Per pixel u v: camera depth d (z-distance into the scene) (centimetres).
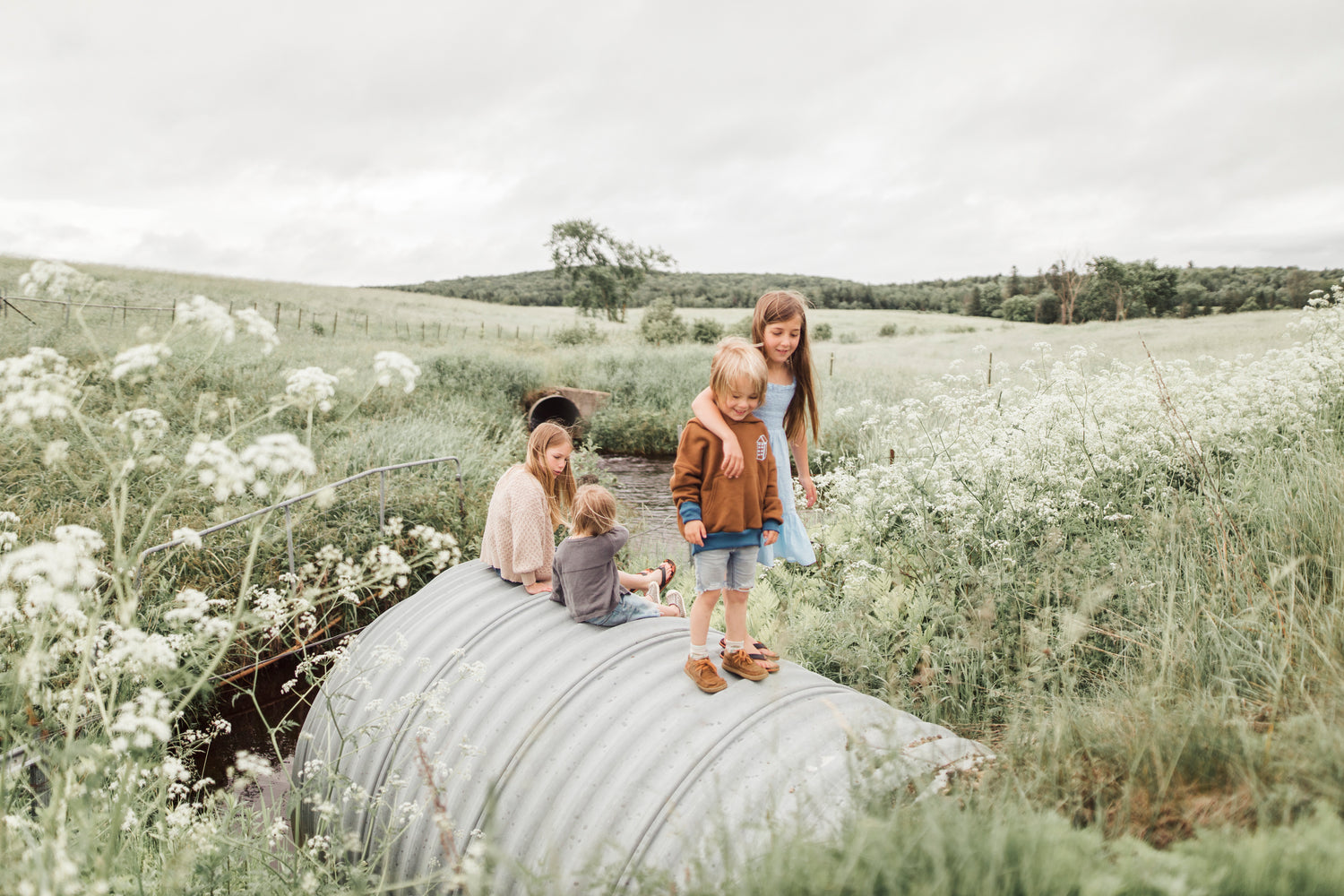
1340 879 127
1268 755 182
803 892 154
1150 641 323
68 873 175
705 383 1819
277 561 596
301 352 1905
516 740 276
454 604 374
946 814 171
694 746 248
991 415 587
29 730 242
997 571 426
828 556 559
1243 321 3491
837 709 245
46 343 1338
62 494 652
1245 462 511
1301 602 298
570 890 219
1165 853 149
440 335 3347
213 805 318
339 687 343
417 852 272
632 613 337
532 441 382
